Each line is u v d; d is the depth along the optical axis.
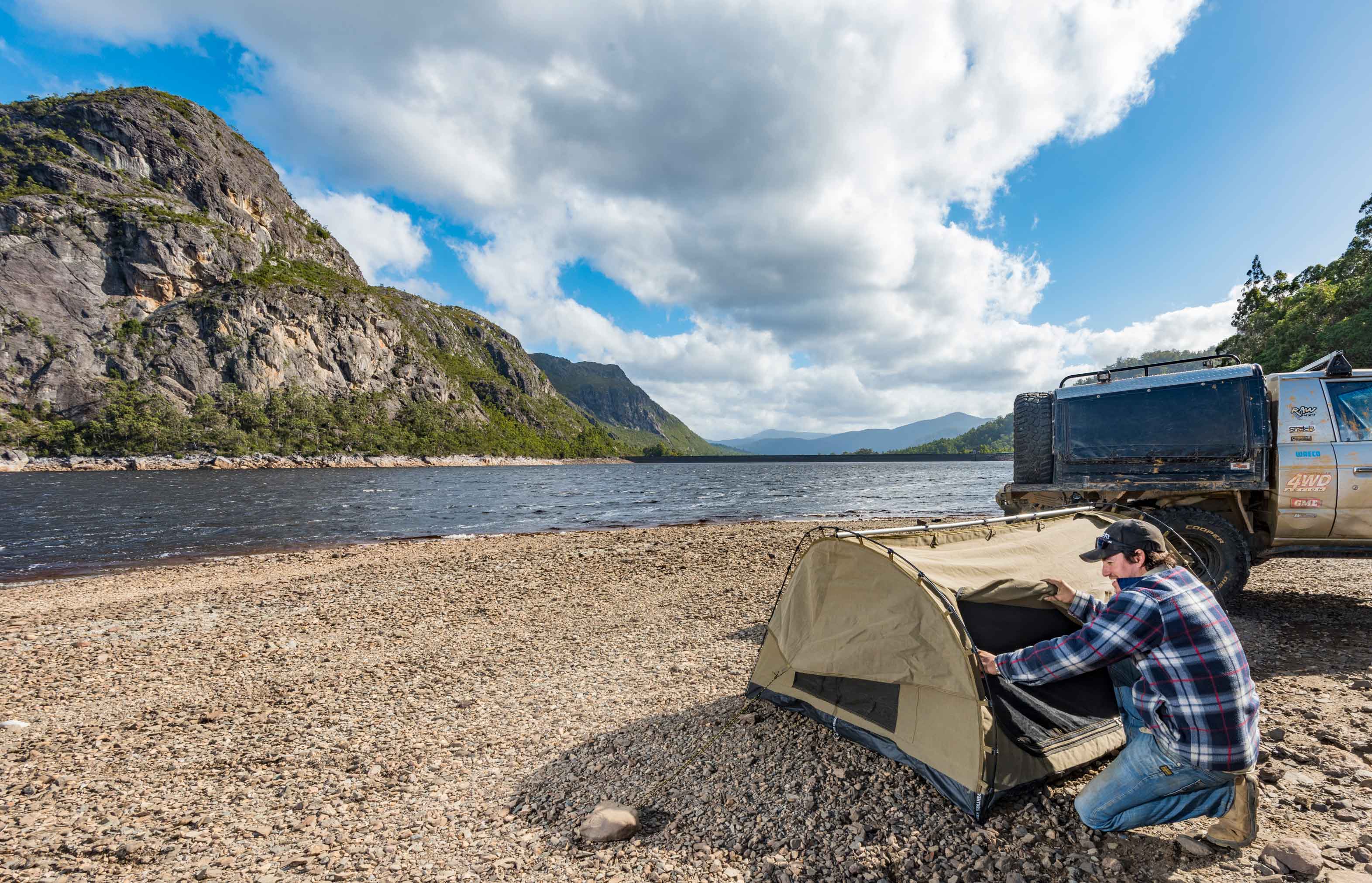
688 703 5.73
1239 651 2.78
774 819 3.71
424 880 3.51
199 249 166.38
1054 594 4.05
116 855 3.92
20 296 132.62
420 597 11.68
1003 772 3.54
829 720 4.61
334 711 6.36
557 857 3.61
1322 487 6.30
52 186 163.75
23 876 3.71
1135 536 3.06
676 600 10.45
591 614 9.85
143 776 5.07
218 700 6.80
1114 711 3.98
